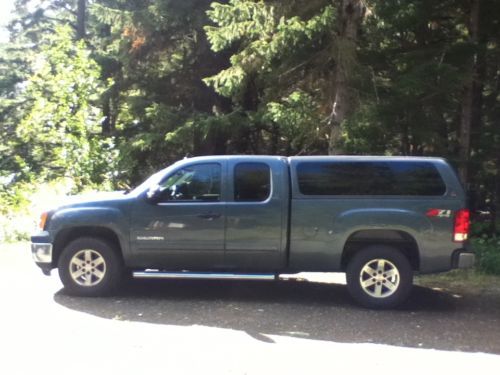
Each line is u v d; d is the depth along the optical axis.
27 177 15.91
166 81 18.02
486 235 12.16
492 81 15.13
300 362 5.19
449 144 13.24
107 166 15.41
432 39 12.49
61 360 5.15
